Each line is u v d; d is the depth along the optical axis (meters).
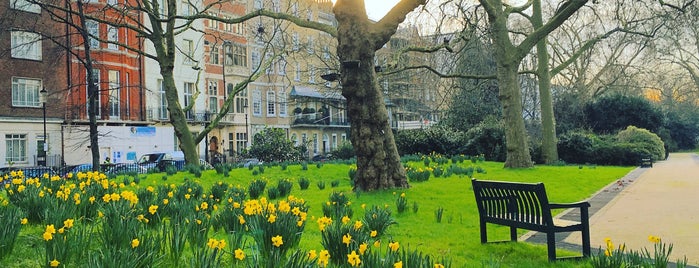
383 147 12.68
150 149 37.88
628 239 7.31
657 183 16.08
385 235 7.08
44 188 8.25
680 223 8.48
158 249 4.66
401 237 7.13
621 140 34.50
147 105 38.84
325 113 56.56
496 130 29.17
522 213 6.25
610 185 15.96
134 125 37.22
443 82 36.41
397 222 7.97
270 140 35.53
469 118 36.25
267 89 50.28
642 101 41.62
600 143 29.83
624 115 41.62
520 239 7.33
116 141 35.34
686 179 17.27
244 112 47.31
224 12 45.09
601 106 42.22
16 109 31.02
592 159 29.42
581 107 42.88
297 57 52.19
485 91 35.88
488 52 31.47
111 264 3.67
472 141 29.36
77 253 4.64
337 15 12.76
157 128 38.53
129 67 37.31
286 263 3.96
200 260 4.15
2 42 30.56
